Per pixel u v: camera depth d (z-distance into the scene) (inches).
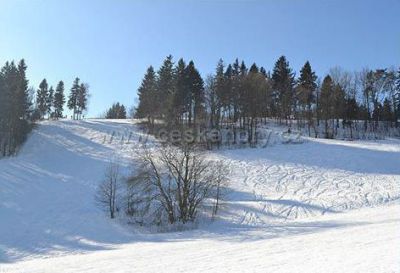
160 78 4163.4
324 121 4382.4
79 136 3715.6
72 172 2859.3
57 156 3257.9
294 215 2017.7
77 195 2404.0
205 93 3902.6
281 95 4640.8
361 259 741.9
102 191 2241.6
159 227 1913.1
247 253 972.6
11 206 2251.5
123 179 2325.3
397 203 2159.2
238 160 3002.0
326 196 2316.7
